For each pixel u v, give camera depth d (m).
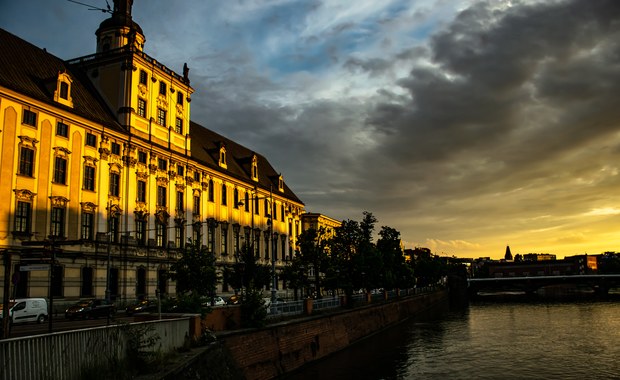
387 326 65.19
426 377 35.59
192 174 67.56
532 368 39.09
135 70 58.16
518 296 159.25
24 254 24.12
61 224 47.19
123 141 55.50
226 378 23.75
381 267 69.75
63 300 46.03
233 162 84.44
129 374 15.98
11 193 42.75
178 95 66.38
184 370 18.75
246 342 29.09
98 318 41.28
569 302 122.38
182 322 23.03
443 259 171.50
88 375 14.23
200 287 44.12
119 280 53.28
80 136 50.25
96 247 50.31
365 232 69.75
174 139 64.38
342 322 47.62
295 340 35.97
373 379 34.62
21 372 11.66
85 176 50.59
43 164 45.91
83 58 60.09
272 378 31.27
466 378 35.47
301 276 64.75
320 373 36.00
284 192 97.56
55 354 13.02
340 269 62.00
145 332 18.61
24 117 44.72
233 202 78.44
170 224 62.09
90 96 56.81
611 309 96.50
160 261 58.81
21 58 50.56
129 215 55.34
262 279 53.88
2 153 42.31
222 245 73.88
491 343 51.97
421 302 96.56
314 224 107.56
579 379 35.47
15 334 25.69
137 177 57.22
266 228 87.69
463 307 109.62
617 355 45.03
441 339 54.94
